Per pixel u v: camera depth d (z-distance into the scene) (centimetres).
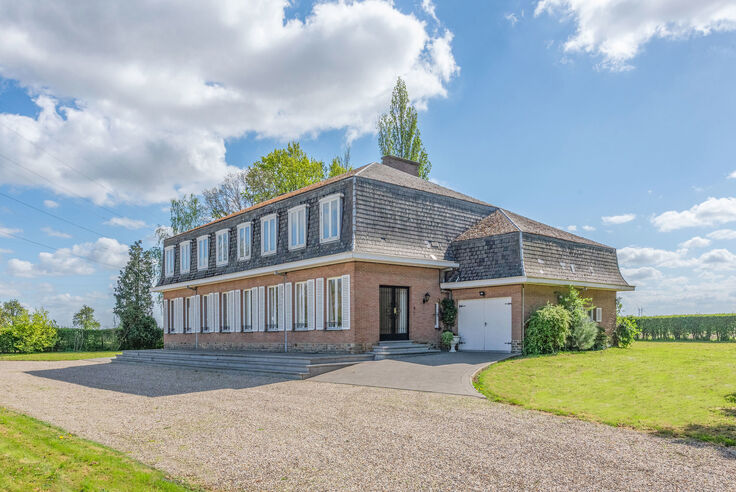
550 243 1989
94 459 680
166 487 580
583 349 1911
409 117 3681
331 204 1894
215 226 2683
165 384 1541
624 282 2289
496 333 1898
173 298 3022
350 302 1770
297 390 1295
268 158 4016
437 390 1171
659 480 580
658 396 1033
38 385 1598
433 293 2017
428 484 584
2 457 672
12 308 4150
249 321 2366
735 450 678
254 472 639
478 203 2320
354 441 770
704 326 2719
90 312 4641
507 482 585
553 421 865
